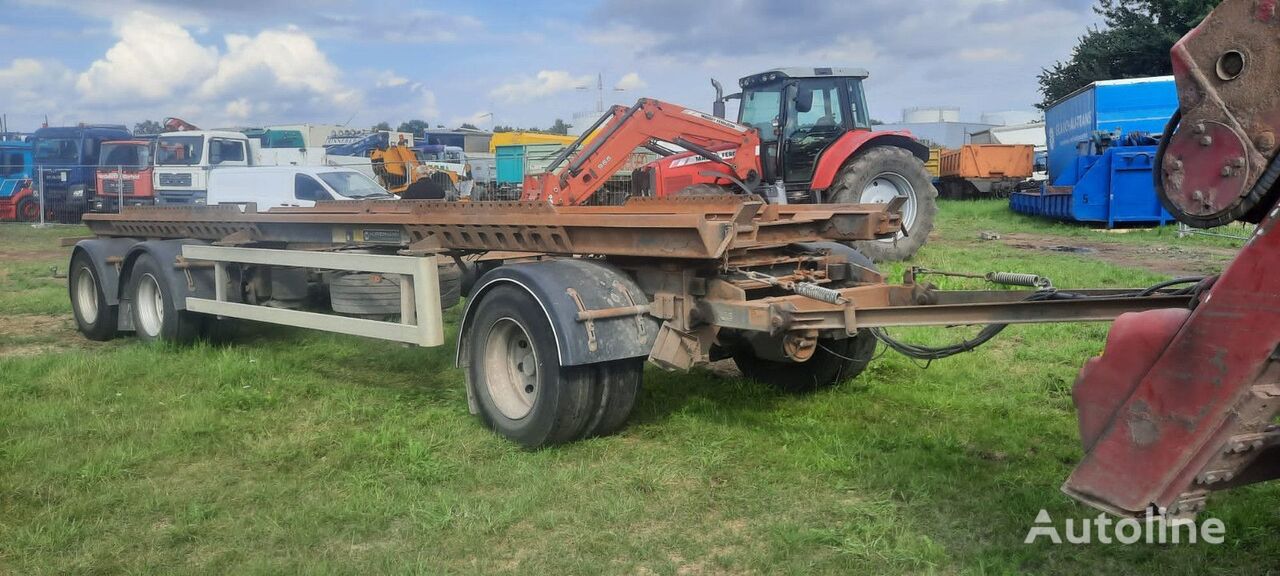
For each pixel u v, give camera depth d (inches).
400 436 204.4
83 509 166.9
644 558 146.6
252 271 291.1
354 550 151.5
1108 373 117.2
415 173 1021.2
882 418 217.9
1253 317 102.7
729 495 170.4
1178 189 108.7
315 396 245.8
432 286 219.8
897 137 536.4
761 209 210.5
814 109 537.3
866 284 215.2
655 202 250.4
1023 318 150.7
